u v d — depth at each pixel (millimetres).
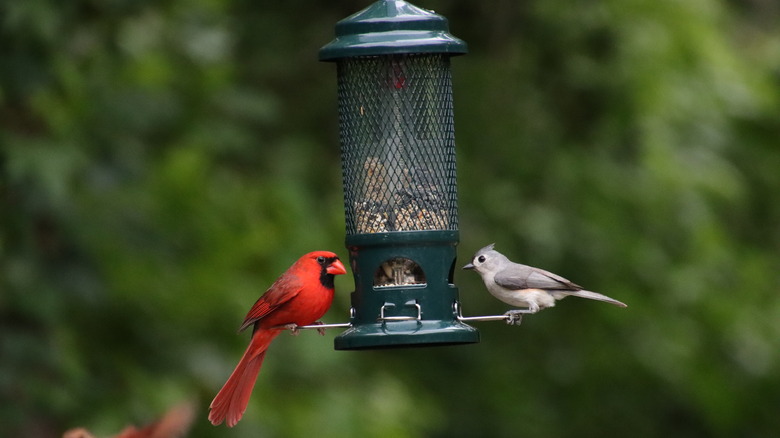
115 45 14844
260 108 16297
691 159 17719
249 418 14453
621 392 19312
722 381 18766
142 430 7219
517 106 18469
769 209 20094
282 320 10258
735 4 20578
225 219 15406
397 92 10469
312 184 17516
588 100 18359
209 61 15594
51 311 13445
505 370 18922
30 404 13312
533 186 18297
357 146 10508
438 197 10398
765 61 19266
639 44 17672
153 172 14922
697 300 18359
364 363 16750
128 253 14477
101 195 14438
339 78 10656
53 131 13750
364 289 10172
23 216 13430
